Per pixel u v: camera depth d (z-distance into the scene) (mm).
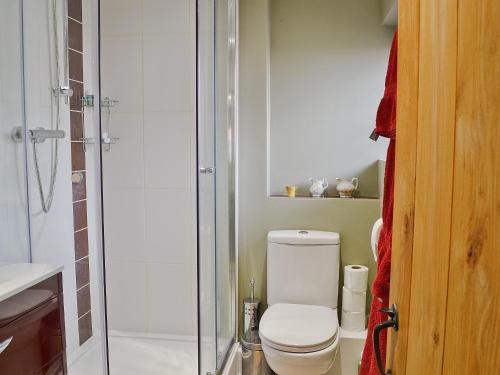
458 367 649
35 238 2078
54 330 1668
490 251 562
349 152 3100
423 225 805
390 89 1242
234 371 2684
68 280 2164
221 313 2482
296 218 2906
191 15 2396
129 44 2256
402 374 915
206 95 2080
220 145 2400
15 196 1951
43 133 2070
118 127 2279
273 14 3076
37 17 2080
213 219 2240
